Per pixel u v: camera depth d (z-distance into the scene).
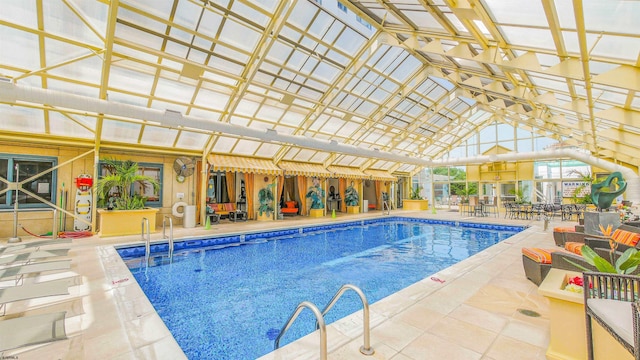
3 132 8.79
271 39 8.27
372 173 21.30
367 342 3.07
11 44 7.02
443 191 25.38
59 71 7.95
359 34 9.84
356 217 17.30
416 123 17.12
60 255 6.64
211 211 13.59
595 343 2.61
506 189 21.58
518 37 5.57
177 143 11.99
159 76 8.83
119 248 8.41
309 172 16.33
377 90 13.04
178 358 3.04
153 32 7.69
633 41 4.13
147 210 10.38
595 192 8.95
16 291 4.10
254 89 10.47
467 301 4.48
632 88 4.66
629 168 15.94
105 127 10.02
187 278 6.91
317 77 11.00
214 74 9.32
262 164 14.76
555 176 19.45
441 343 3.25
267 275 7.23
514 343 3.25
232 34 8.36
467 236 13.01
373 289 6.32
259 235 11.80
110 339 3.39
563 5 3.85
